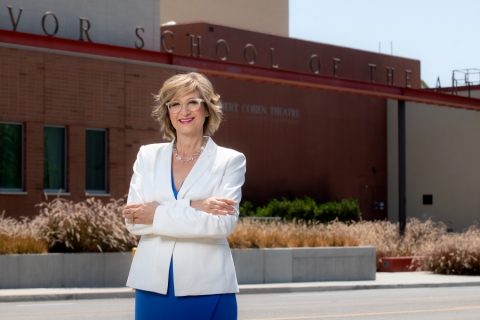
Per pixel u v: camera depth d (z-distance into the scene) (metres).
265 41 36.53
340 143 40.41
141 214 4.07
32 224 18.36
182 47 34.06
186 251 4.04
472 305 15.57
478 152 41.66
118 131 25.83
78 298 16.39
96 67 25.30
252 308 14.73
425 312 14.14
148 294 4.09
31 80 23.78
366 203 42.03
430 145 43.16
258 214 33.59
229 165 4.23
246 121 35.41
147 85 26.45
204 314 4.04
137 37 27.38
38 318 12.66
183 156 4.30
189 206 4.08
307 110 38.53
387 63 42.88
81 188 24.89
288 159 37.38
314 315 13.50
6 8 24.17
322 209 35.41
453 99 36.62
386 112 43.66
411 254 27.55
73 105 24.72
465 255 24.48
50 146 24.52
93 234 18.05
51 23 25.23
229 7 41.28
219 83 34.38
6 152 23.44
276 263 20.53
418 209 43.28
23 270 17.08
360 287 20.28
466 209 41.91
